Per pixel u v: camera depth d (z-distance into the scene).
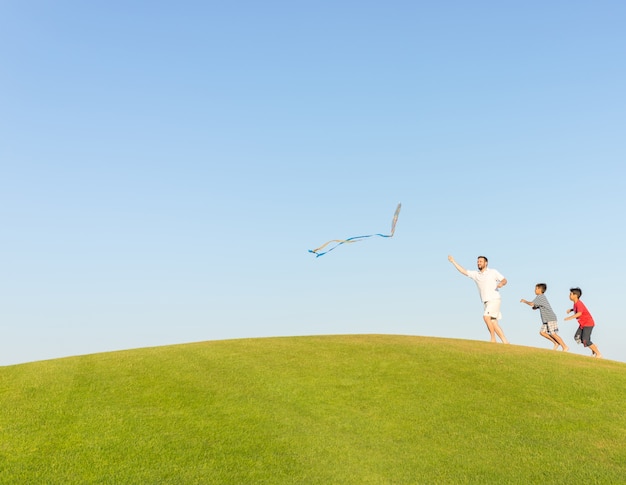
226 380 14.29
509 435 11.46
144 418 12.05
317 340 18.75
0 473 9.85
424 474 10.00
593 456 10.55
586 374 14.76
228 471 10.02
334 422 12.00
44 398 13.16
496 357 16.11
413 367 15.30
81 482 9.61
